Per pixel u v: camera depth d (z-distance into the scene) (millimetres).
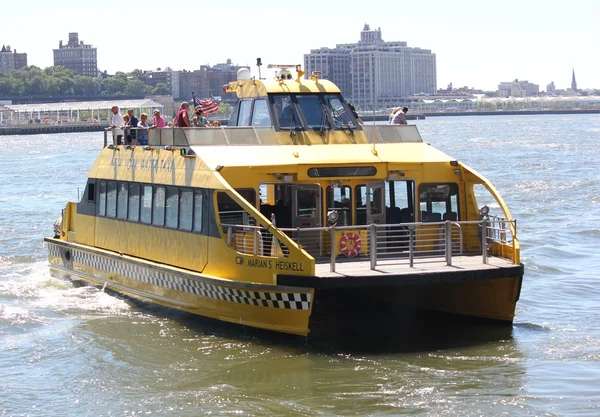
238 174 22766
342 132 24734
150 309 25578
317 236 23281
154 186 25484
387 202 23906
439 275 21000
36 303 26797
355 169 23406
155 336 22859
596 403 17891
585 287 28594
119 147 27812
